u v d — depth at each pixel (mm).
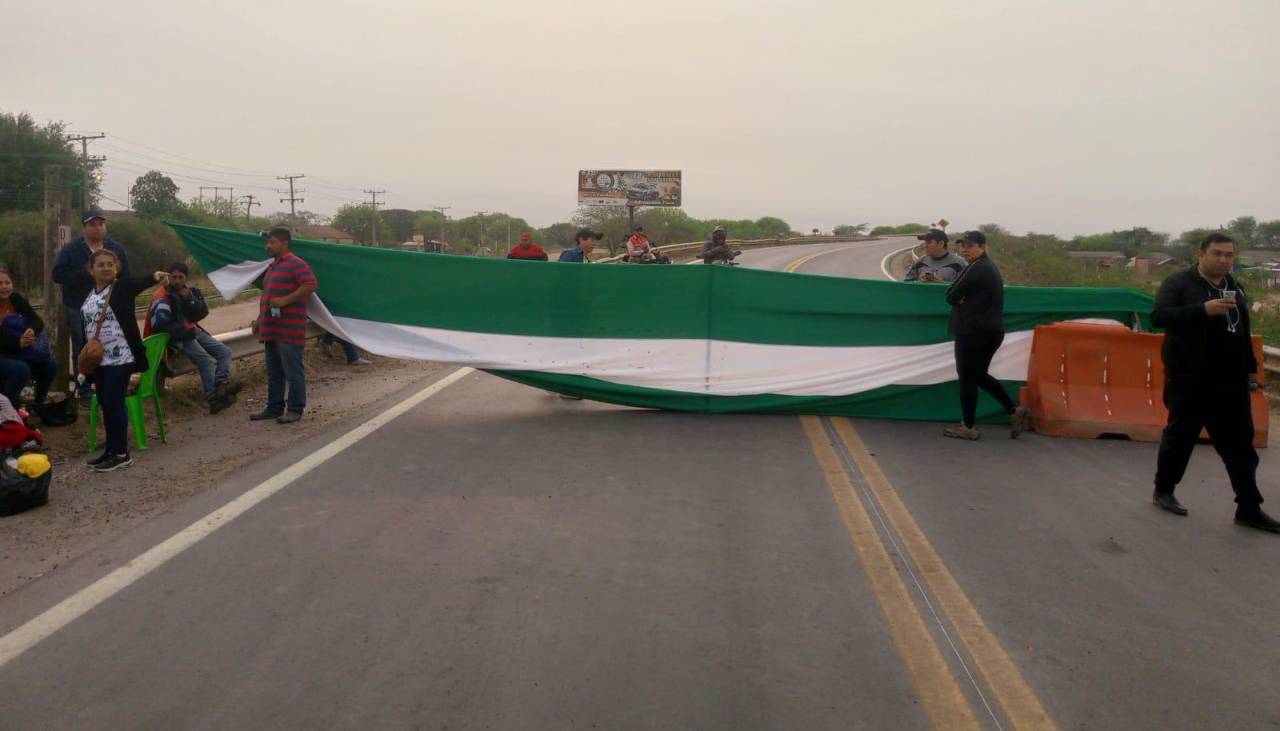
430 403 9148
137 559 4797
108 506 5695
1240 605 4473
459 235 105875
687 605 4324
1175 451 5887
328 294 8469
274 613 4168
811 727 3285
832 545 5184
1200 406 5734
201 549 4953
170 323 8203
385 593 4406
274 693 3465
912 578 4719
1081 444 7902
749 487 6312
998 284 7715
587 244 11266
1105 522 5730
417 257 8500
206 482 6234
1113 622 4242
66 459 6910
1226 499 6316
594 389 8672
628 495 6066
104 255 6555
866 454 7355
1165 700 3533
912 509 5895
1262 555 5195
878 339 8750
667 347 8711
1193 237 25469
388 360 12211
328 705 3385
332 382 10430
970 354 7793
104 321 6449
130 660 3711
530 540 5176
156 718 3285
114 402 6500
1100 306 8641
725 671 3686
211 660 3719
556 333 8648
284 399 8789
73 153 53812
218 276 8484
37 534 5188
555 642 3918
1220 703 3518
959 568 4875
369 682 3555
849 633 4059
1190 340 5727
